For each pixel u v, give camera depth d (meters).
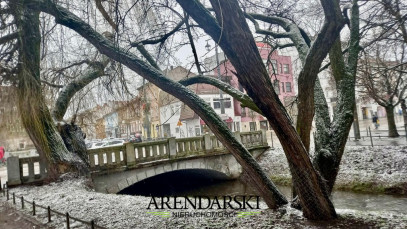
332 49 5.75
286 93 36.41
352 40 5.89
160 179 17.34
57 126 10.77
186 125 36.66
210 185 16.92
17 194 9.05
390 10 7.50
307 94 4.67
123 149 12.62
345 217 4.81
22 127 10.44
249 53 3.95
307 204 4.68
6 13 6.77
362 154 13.68
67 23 5.47
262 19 7.86
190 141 15.17
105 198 7.78
